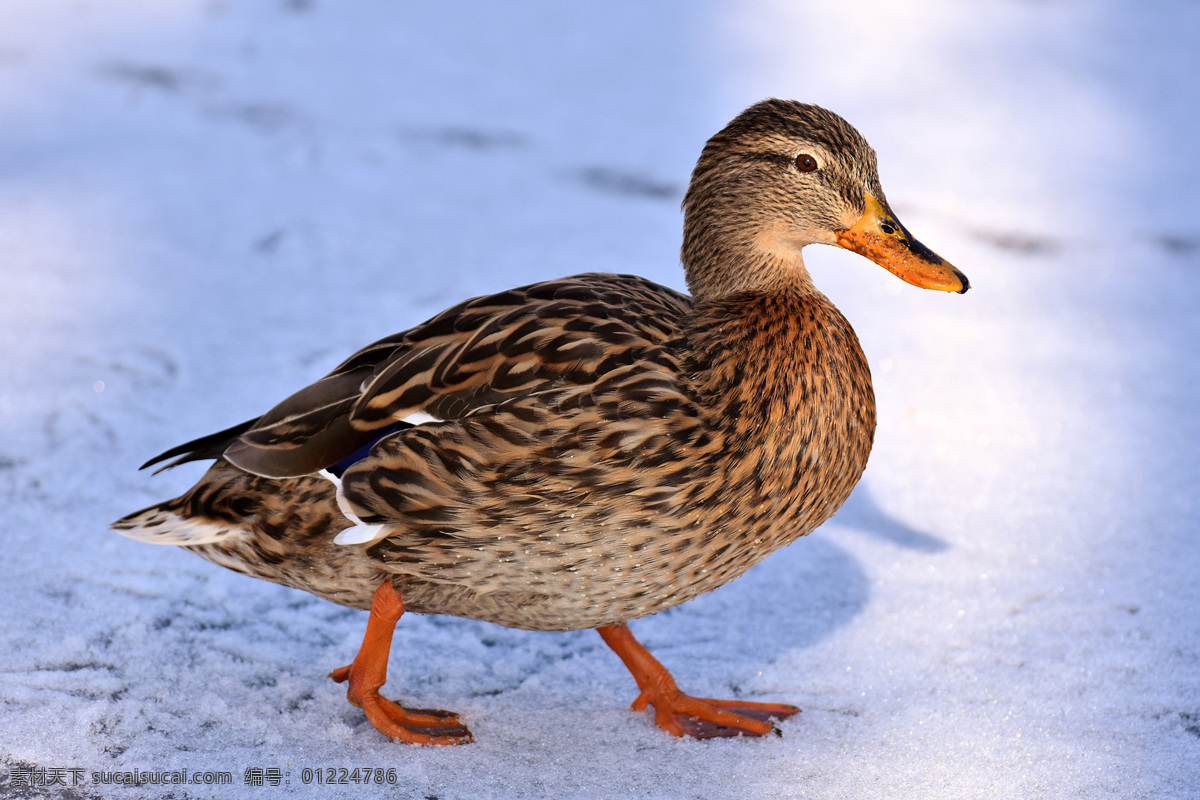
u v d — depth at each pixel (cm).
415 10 1762
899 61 1656
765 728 628
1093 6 1905
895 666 683
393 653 697
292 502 597
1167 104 1584
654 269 1136
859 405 622
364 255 1141
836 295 1145
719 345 591
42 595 699
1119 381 1010
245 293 1066
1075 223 1290
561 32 1703
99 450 842
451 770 593
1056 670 673
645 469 559
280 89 1502
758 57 1639
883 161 1380
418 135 1404
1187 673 668
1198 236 1280
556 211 1248
